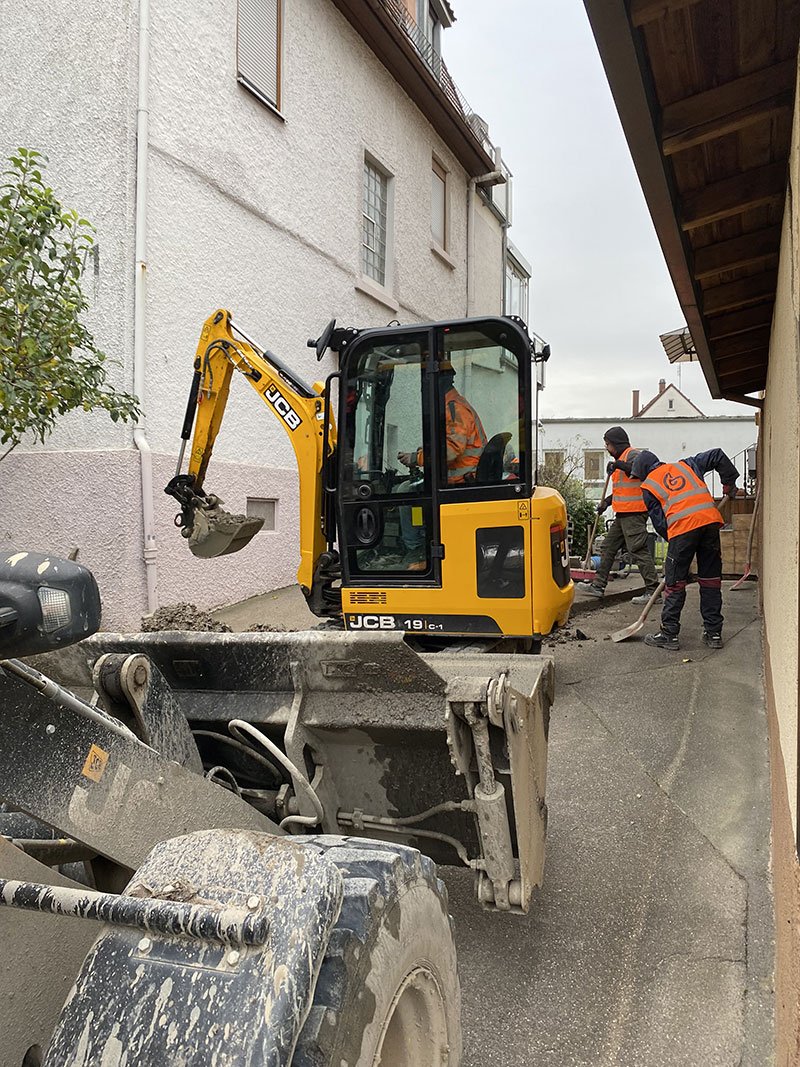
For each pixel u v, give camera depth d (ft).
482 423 16.65
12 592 3.75
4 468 22.89
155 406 23.40
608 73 9.20
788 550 9.12
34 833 6.14
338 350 17.92
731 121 10.47
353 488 17.46
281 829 7.77
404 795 8.92
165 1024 3.90
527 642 17.81
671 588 23.44
